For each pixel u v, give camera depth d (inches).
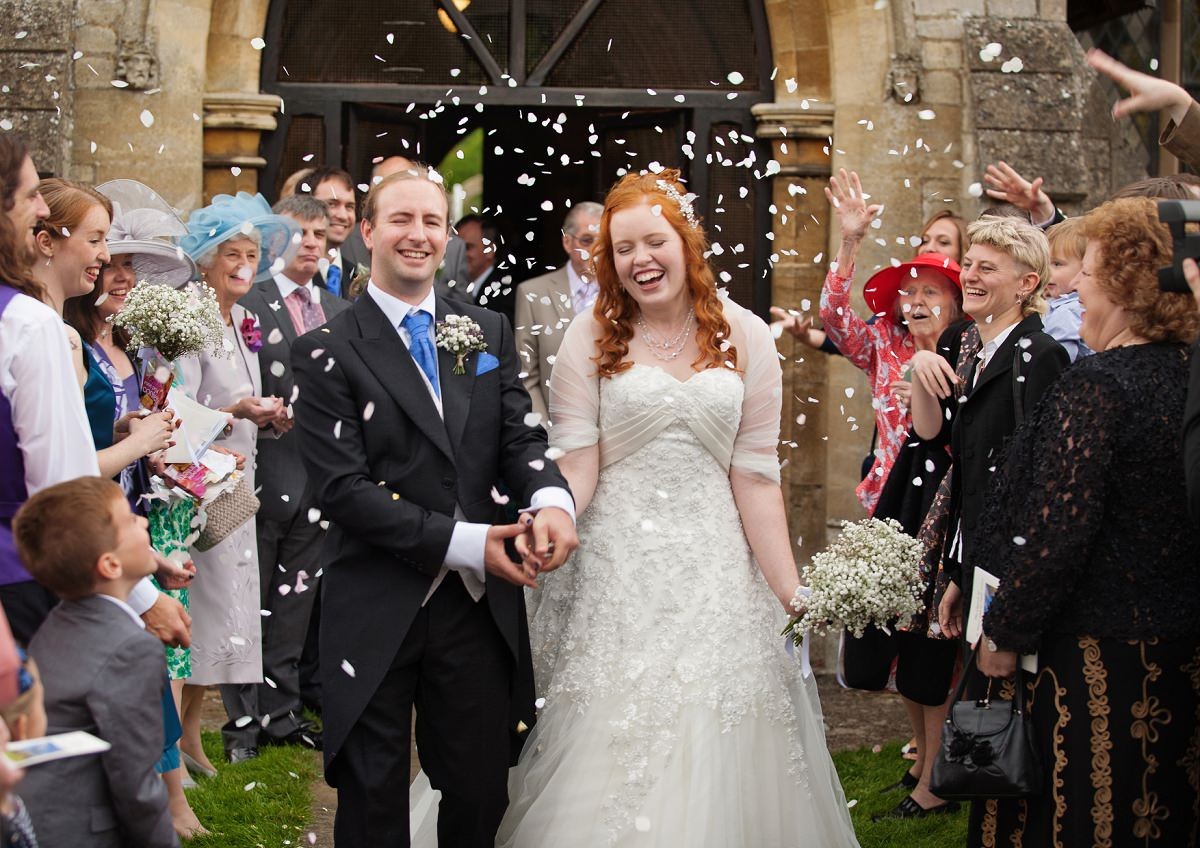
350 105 292.7
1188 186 152.3
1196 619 125.2
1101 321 132.3
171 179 274.4
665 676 151.6
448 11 293.7
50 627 115.9
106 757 112.5
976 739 130.0
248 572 197.6
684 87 298.4
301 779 203.9
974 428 169.8
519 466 150.4
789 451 288.2
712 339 161.3
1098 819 125.4
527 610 169.3
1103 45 339.9
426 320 150.9
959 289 208.1
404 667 145.0
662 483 158.6
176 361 196.1
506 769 148.4
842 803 167.2
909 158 282.0
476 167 425.4
